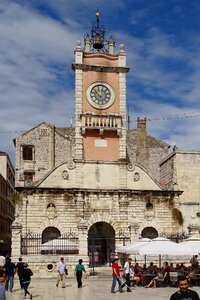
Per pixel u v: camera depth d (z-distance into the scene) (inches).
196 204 2085.4
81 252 1681.8
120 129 2057.1
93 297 1107.9
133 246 1454.2
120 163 2027.6
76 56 2092.8
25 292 1070.4
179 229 2016.5
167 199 2032.5
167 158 2420.0
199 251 1347.2
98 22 2197.3
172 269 1487.5
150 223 1999.3
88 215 1963.6
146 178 2044.8
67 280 1573.6
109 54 2129.7
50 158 2765.7
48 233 1941.4
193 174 2287.2
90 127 2028.8
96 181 2001.7
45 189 1945.1
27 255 1647.4
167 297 1101.1
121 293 1199.6
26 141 2770.7
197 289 1269.7
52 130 2802.7
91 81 2092.8
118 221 1975.9
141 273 1422.2
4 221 3420.3
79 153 2012.8
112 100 2091.5
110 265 1957.4
